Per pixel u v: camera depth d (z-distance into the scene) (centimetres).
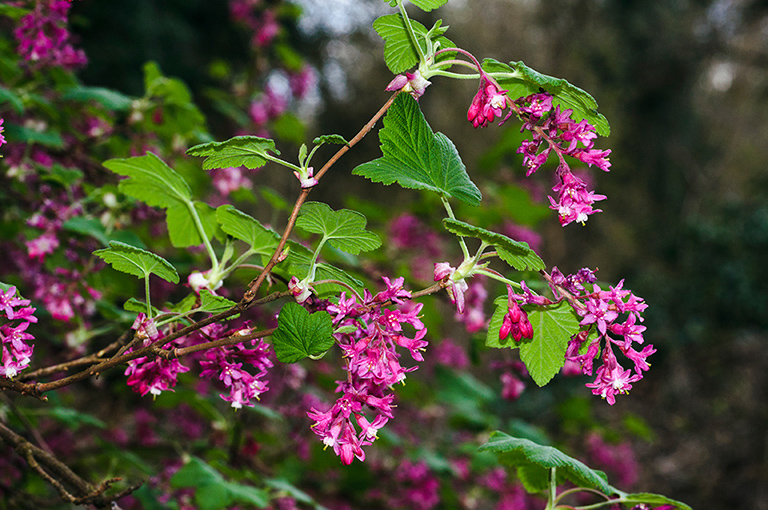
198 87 938
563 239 1586
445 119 1538
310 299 161
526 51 1652
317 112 1534
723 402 1212
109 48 796
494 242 160
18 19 296
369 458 547
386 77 1541
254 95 529
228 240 187
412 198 1468
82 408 520
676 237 1688
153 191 206
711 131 1981
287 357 155
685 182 1859
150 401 508
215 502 276
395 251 495
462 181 180
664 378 1327
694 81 1833
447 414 585
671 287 1520
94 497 192
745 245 1516
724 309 1455
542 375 185
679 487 1005
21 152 316
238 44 979
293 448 480
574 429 598
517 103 170
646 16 1741
